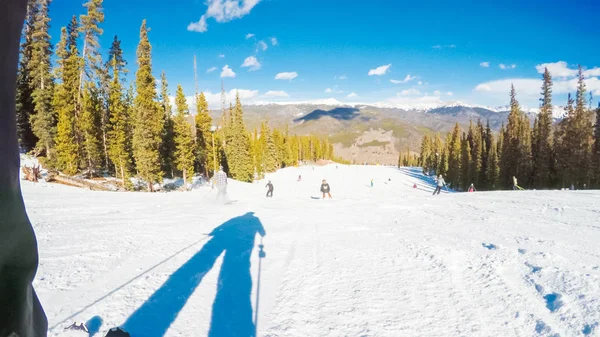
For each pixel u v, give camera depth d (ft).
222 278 16.03
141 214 33.63
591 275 14.49
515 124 190.60
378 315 12.46
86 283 13.99
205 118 147.54
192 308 12.71
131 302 12.57
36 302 3.11
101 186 97.76
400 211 39.40
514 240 21.88
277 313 12.71
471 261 18.10
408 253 20.34
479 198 51.11
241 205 45.06
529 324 11.35
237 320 12.08
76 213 32.78
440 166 271.28
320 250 21.70
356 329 11.48
